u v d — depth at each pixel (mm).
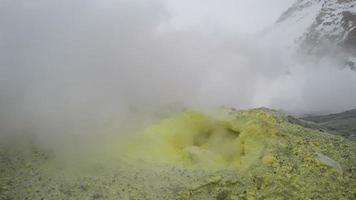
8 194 9047
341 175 9758
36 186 9359
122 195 9289
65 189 9359
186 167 10500
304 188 9242
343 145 11438
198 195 9406
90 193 9305
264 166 9977
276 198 9055
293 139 11133
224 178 9773
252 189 9438
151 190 9477
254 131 11188
